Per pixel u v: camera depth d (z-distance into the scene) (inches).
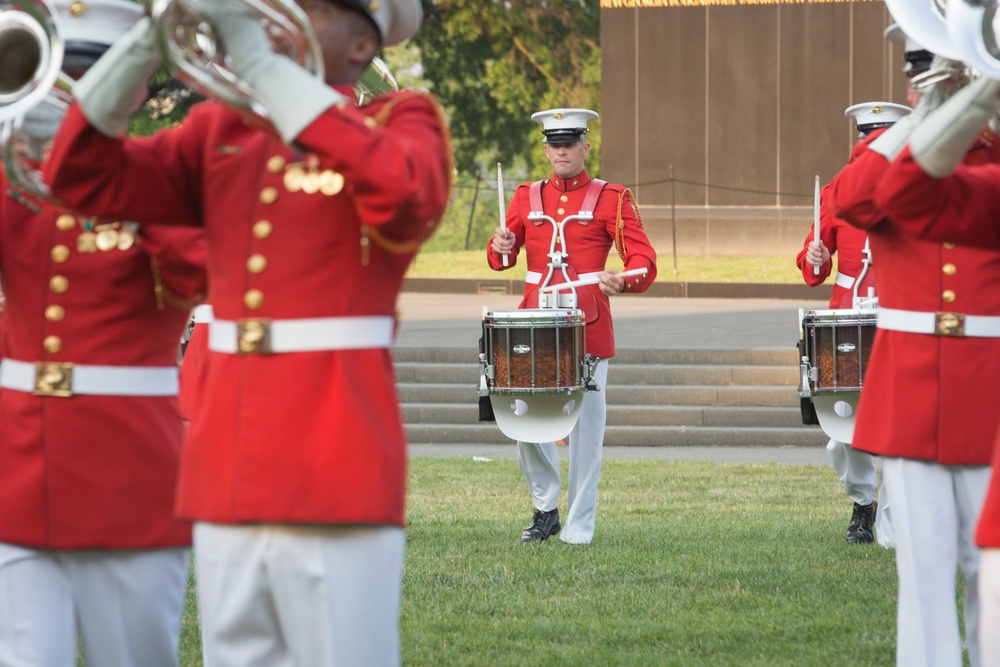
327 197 266.1
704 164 2156.7
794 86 2126.0
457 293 1991.9
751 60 2137.1
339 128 244.8
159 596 331.6
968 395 403.9
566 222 720.3
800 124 2127.2
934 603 405.1
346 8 270.8
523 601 558.6
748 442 1091.9
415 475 928.9
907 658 406.9
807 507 801.6
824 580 596.1
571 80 3282.5
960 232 290.8
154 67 264.5
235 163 274.7
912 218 291.0
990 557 270.7
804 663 467.8
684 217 2158.0
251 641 275.7
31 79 272.5
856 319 642.2
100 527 320.8
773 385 1160.8
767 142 2137.1
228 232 273.9
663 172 2170.3
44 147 291.0
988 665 272.8
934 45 285.4
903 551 409.7
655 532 717.9
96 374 323.6
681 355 1203.9
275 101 244.2
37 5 270.7
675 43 2159.2
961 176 291.1
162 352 333.4
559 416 681.0
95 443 322.3
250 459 266.2
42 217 324.2
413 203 249.6
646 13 2164.1
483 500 828.0
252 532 269.1
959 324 404.5
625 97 2176.4
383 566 269.3
